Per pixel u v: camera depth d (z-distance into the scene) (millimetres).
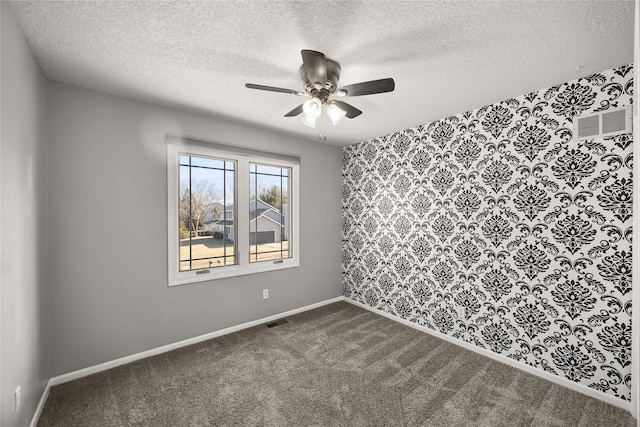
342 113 1840
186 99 2328
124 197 2277
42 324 1813
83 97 2098
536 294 2154
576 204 1954
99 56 1693
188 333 2639
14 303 1335
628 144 1746
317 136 3400
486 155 2428
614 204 1801
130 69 1851
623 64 1752
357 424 1673
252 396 1915
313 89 1698
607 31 1442
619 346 1801
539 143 2121
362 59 1718
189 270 2674
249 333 2900
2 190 1208
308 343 2684
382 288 3412
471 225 2541
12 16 1306
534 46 1581
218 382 2062
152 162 2410
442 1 1249
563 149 2008
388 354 2480
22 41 1450
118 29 1444
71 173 2047
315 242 3656
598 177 1859
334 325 3109
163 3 1258
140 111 2348
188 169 2676
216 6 1279
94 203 2145
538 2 1253
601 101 1849
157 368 2234
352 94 1677
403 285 3166
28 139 1557
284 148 3311
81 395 1899
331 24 1401
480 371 2219
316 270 3672
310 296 3615
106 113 2193
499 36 1496
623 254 1772
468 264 2570
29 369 1554
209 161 2807
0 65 1191
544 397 1911
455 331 2682
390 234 3303
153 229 2424
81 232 2094
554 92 2051
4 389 1223
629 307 1760
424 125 2922
